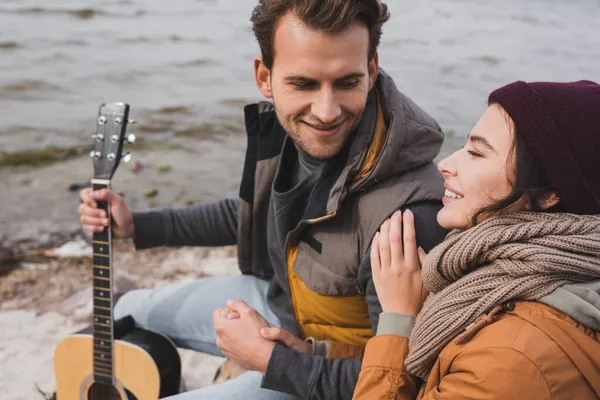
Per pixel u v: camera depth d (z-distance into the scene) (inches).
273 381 60.1
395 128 59.3
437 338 46.1
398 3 518.9
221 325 63.6
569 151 42.9
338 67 55.6
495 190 46.5
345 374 58.7
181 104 255.0
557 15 491.8
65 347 80.2
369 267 59.7
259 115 72.9
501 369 40.6
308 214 63.7
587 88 44.8
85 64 311.6
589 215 44.3
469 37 398.0
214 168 191.5
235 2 512.7
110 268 75.9
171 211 84.0
